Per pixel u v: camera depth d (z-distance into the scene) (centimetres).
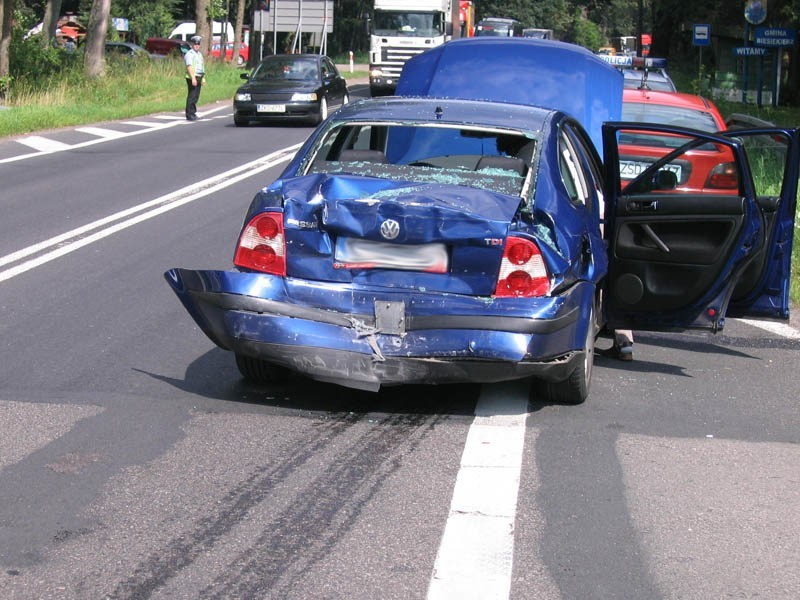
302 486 502
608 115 1228
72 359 704
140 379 666
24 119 2333
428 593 398
